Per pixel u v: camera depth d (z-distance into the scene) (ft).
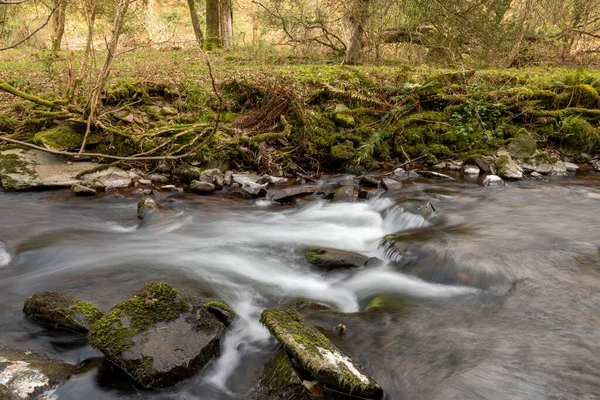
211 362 11.82
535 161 31.53
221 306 13.56
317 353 11.08
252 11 67.72
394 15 48.65
